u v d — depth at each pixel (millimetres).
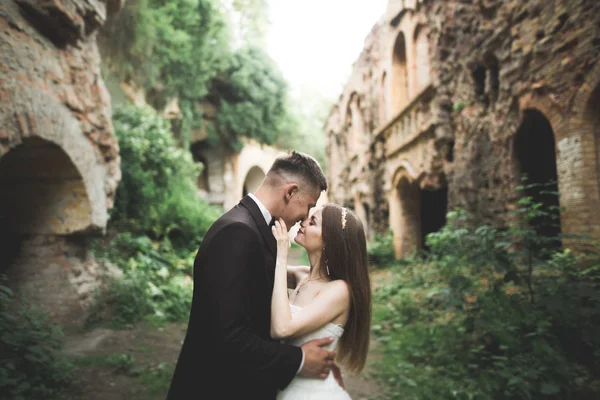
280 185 1854
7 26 4031
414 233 12102
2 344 3252
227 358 1485
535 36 5648
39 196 5555
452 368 3834
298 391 1743
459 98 8445
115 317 5766
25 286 5418
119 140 9539
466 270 6379
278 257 1788
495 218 6996
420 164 10203
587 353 3326
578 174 4824
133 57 13094
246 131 23000
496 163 6930
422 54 11398
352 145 18984
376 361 4465
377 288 8242
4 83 3871
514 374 3168
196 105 18328
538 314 3605
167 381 3844
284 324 1669
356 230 1947
